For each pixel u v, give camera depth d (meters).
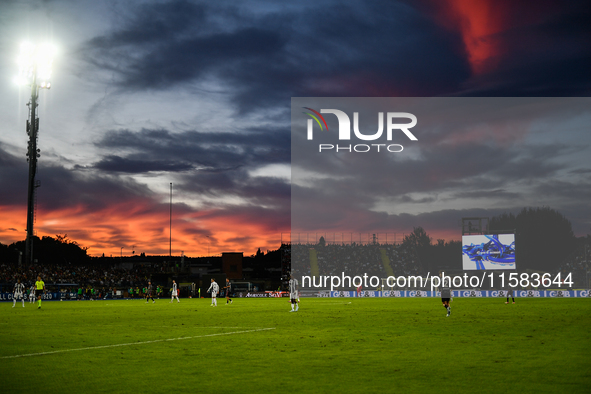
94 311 35.25
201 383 9.76
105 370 11.06
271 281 111.88
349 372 10.70
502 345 14.61
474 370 10.81
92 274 90.00
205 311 34.31
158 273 99.44
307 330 19.44
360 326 21.06
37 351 13.91
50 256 134.38
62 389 9.34
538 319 24.67
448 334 17.64
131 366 11.52
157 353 13.43
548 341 15.49
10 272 75.44
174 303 53.09
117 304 50.56
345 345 14.82
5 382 9.92
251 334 18.02
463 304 44.28
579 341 15.48
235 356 12.86
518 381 9.74
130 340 16.34
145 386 9.54
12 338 17.03
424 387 9.31
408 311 32.78
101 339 16.66
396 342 15.44
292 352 13.46
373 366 11.37
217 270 124.19
